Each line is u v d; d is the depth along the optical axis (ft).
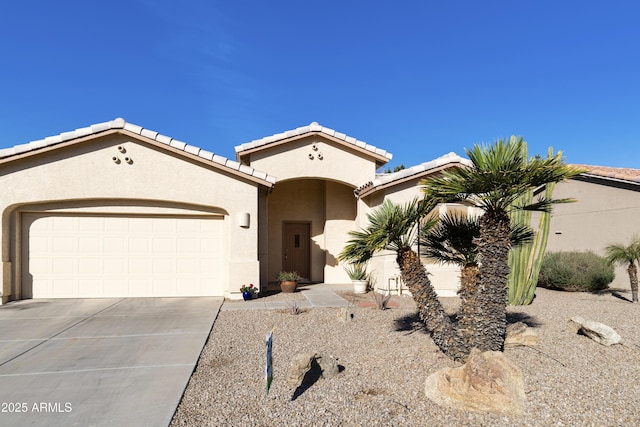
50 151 39.37
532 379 17.62
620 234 51.67
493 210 18.66
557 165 17.84
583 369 18.90
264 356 22.70
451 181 18.58
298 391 17.24
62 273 41.32
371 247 19.07
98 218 42.01
